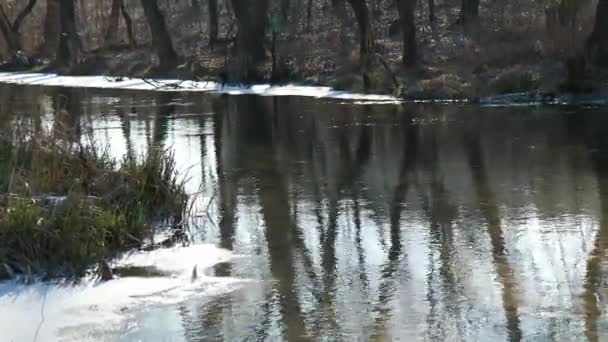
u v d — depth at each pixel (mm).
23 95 37906
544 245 12016
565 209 13953
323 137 22812
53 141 14164
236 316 9516
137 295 10180
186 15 59188
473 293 10195
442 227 13102
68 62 53625
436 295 10156
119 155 19594
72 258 11062
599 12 29375
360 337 8938
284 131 24109
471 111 27078
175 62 45625
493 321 9328
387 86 33062
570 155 18812
